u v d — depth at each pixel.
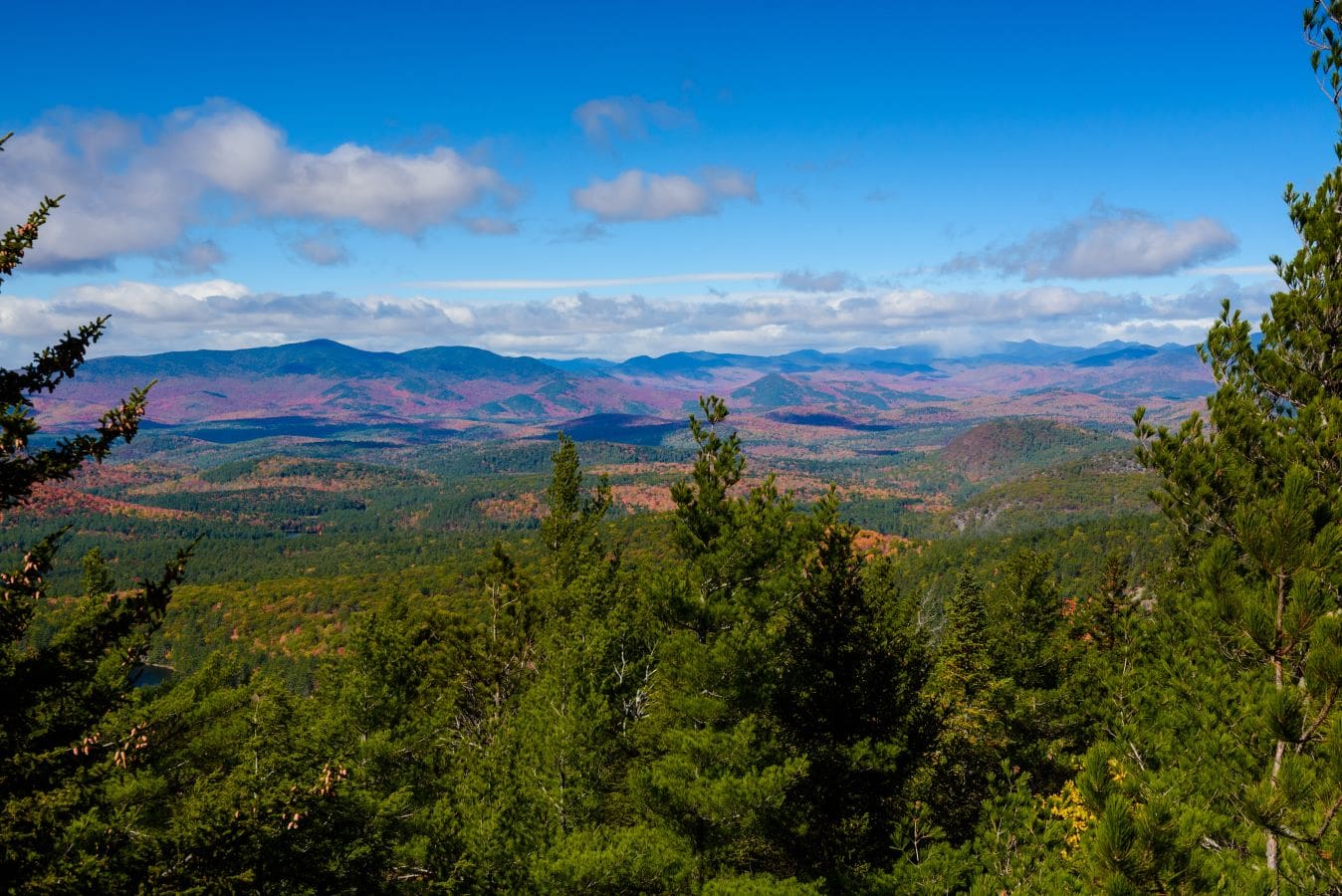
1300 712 8.27
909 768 19.95
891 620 22.36
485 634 30.12
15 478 7.40
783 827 16.81
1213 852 9.26
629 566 33.97
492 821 17.41
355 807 15.24
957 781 23.67
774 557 19.09
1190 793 10.00
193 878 8.15
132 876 8.05
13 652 8.12
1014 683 32.72
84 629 8.02
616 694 22.25
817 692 18.78
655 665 23.23
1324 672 7.78
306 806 8.88
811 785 17.94
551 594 30.61
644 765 20.17
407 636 28.30
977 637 31.17
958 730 27.61
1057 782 26.69
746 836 16.95
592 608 26.77
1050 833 12.09
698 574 19.02
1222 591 9.67
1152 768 12.12
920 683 21.89
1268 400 12.78
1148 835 7.66
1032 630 34.88
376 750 21.00
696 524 19.70
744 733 16.36
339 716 22.77
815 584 19.19
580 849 16.09
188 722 18.97
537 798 19.03
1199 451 12.60
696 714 17.41
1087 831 9.59
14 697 7.58
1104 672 18.20
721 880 14.82
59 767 8.09
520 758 20.67
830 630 19.00
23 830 7.52
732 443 19.42
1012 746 28.30
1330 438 10.95
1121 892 7.61
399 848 17.03
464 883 16.55
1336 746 7.60
